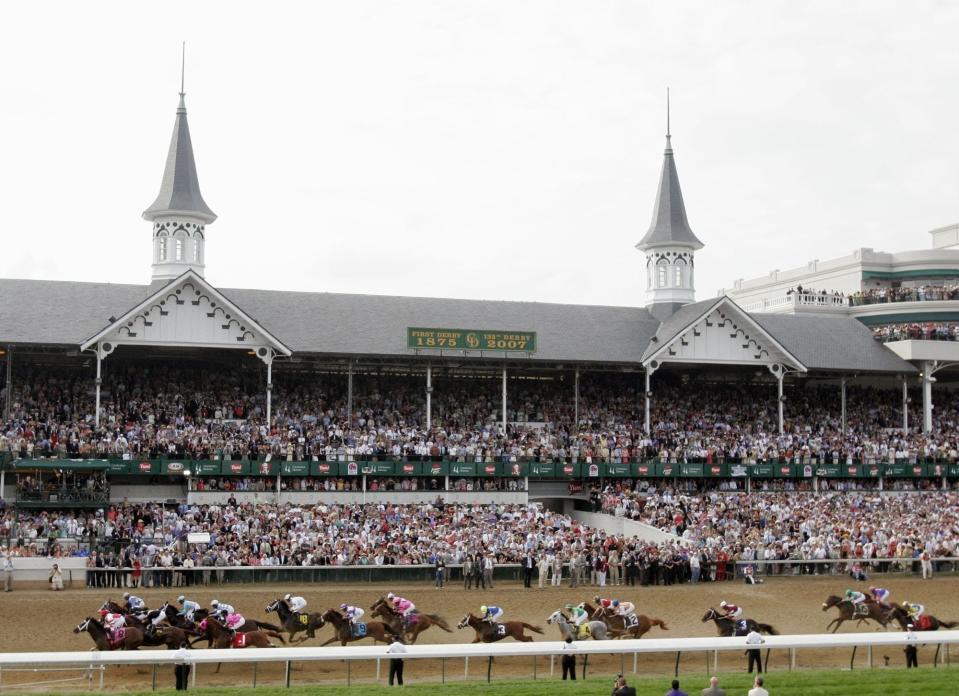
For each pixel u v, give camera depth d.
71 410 59.16
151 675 33.16
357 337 63.62
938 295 79.50
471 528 53.88
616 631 35.50
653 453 64.31
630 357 66.56
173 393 62.25
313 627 35.09
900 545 54.19
